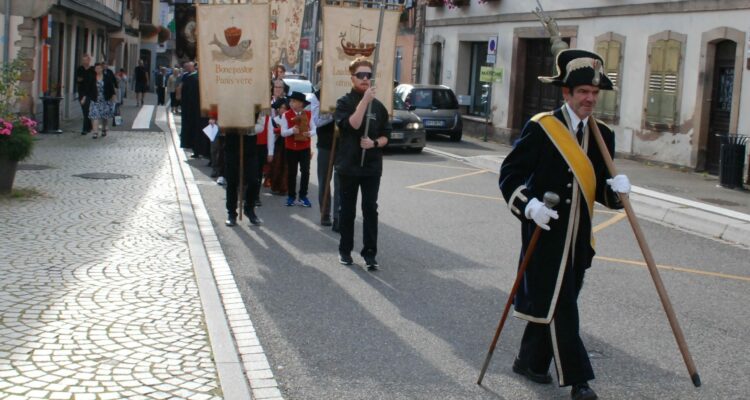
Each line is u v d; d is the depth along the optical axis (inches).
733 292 335.6
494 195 583.5
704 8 711.1
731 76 698.8
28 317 256.1
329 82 438.3
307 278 327.9
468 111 1177.4
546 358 220.4
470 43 1178.6
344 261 352.2
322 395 211.5
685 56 736.3
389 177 659.4
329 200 435.5
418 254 379.6
